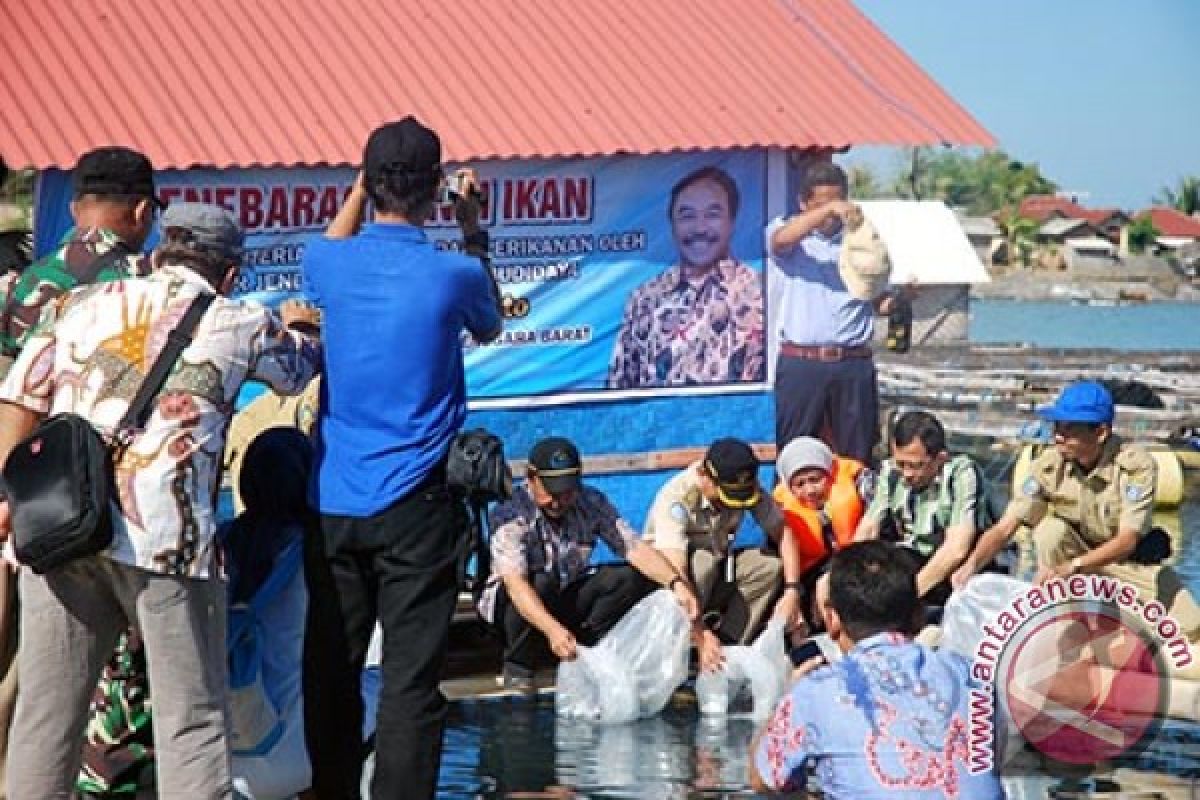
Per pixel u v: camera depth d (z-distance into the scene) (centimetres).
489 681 1268
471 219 877
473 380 1411
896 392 2898
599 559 1432
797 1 1592
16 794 786
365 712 927
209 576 786
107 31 1329
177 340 782
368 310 825
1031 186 11962
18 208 1332
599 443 1462
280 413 1248
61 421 761
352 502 822
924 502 1273
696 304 1492
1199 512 1939
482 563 855
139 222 886
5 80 1268
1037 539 1252
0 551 858
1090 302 9394
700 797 1016
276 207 1334
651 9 1543
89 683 793
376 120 1341
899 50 1586
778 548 1288
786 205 1517
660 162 1466
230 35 1362
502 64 1438
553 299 1436
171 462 773
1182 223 10744
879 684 732
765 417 1527
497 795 1016
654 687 1189
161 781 783
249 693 879
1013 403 2770
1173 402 2630
